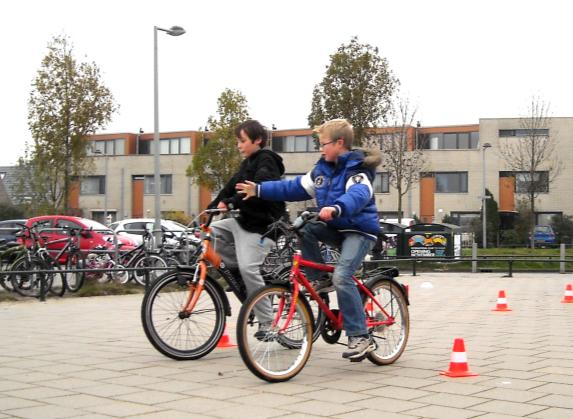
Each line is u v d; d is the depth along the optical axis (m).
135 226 25.75
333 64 31.22
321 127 5.79
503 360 6.31
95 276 14.59
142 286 14.80
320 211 5.38
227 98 37.66
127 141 55.91
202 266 6.23
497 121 48.62
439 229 24.47
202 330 6.36
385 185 50.06
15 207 43.03
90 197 55.00
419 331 8.38
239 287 6.46
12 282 12.68
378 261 20.14
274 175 6.33
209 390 5.03
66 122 30.08
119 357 6.40
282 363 5.52
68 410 4.43
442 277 20.50
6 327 8.70
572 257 25.19
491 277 20.53
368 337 5.68
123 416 4.29
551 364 6.11
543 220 47.91
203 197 52.84
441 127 51.53
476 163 48.50
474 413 4.38
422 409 4.48
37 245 13.96
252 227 6.29
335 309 5.90
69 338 7.70
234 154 37.34
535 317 9.99
